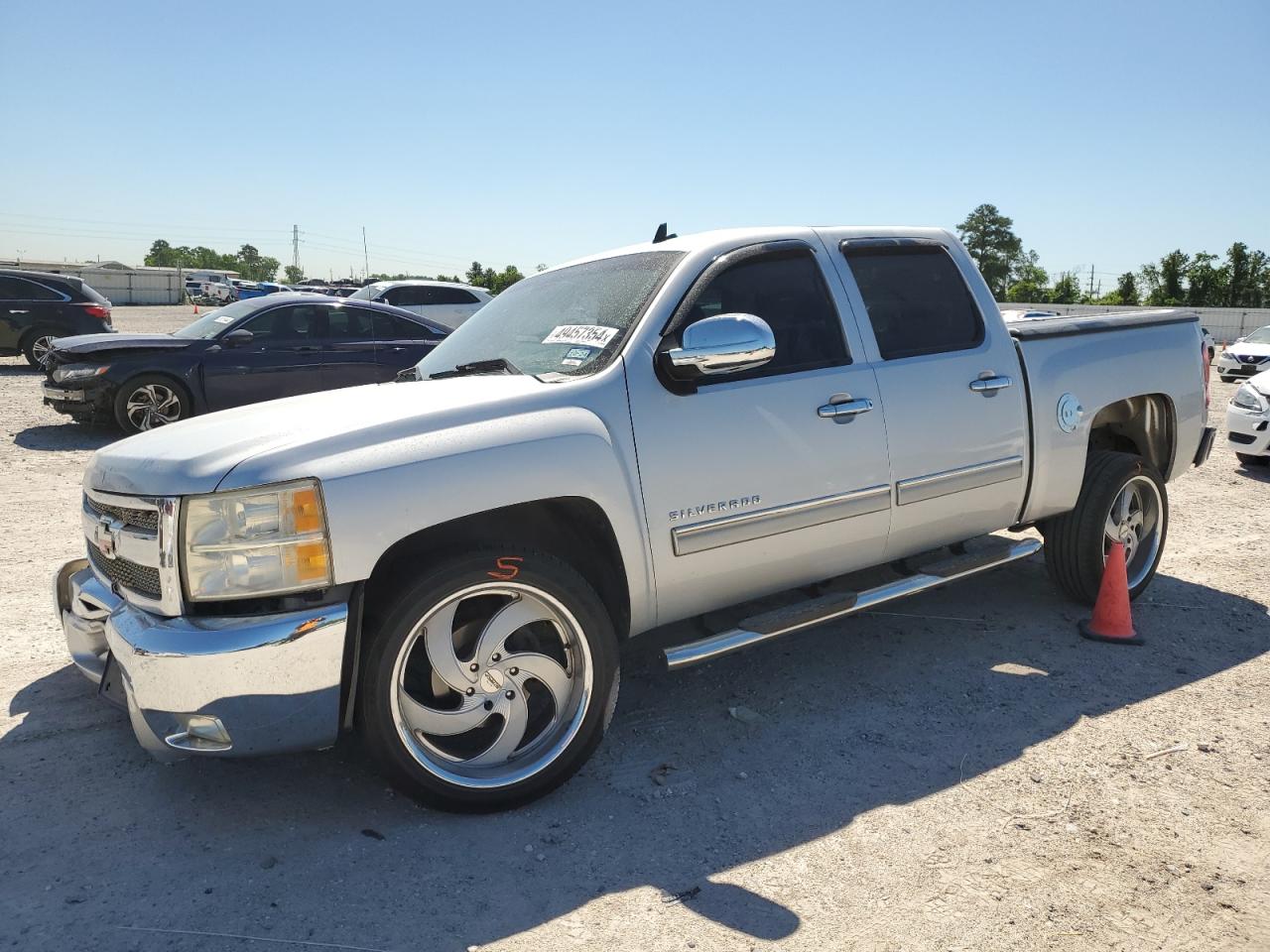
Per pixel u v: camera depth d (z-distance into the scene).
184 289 62.66
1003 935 2.41
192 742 2.72
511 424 3.00
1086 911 2.51
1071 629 4.61
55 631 4.55
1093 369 4.54
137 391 10.27
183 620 2.70
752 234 3.70
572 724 3.07
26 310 16.84
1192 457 5.16
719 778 3.22
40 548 5.98
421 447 2.84
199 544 2.67
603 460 3.09
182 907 2.52
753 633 3.45
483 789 2.95
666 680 4.04
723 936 2.41
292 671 2.67
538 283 4.20
